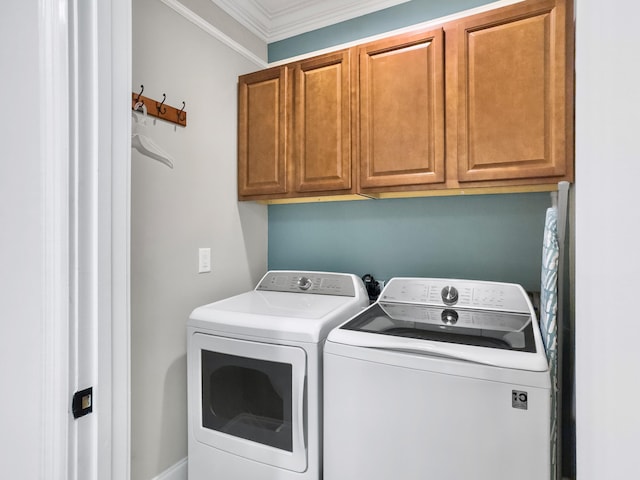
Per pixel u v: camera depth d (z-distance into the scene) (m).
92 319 0.71
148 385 1.50
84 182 0.70
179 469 1.62
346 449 1.15
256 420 1.35
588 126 0.42
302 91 1.81
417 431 1.05
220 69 1.88
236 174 2.01
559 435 1.04
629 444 0.33
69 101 0.68
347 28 2.06
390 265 1.98
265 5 2.04
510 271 1.72
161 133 1.56
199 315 1.46
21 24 0.75
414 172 1.55
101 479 0.73
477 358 0.98
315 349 1.23
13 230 0.77
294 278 1.94
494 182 1.41
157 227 1.55
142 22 1.46
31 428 0.73
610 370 0.37
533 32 1.33
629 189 0.33
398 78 1.58
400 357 1.07
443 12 1.83
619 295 0.35
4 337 0.80
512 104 1.37
